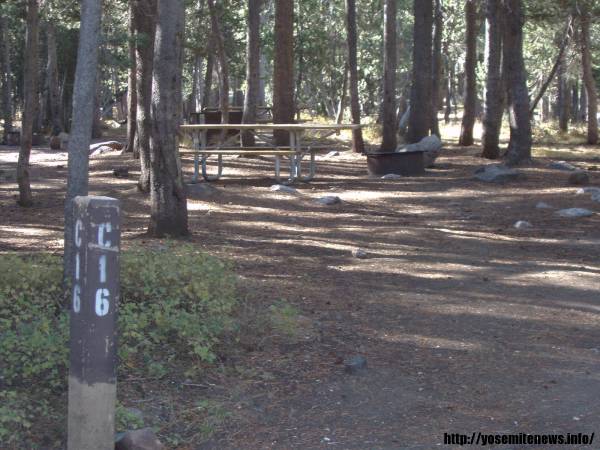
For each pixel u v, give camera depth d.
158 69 11.00
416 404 5.62
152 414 5.22
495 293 8.78
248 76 25.86
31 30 14.11
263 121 28.80
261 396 5.66
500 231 12.91
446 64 55.31
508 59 22.30
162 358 6.07
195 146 17.53
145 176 15.66
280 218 13.76
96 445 4.23
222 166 20.27
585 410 5.53
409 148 22.48
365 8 46.00
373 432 5.14
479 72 56.44
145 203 14.74
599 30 40.62
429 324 7.54
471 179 19.14
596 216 14.05
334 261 10.33
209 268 7.71
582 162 23.83
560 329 7.45
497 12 24.09
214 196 15.52
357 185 18.25
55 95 39.41
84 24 6.80
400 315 7.81
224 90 25.53
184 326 6.27
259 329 6.94
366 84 54.34
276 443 4.95
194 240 11.28
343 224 13.44
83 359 4.18
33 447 4.64
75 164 6.87
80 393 4.20
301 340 6.84
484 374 6.23
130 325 5.99
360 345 6.83
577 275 9.71
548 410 5.53
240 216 13.75
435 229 13.09
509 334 7.27
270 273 9.37
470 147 28.69
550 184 18.17
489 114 24.36
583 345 6.98
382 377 6.11
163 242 10.75
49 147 32.91
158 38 10.91
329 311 7.81
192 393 5.61
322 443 4.96
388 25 24.56
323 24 44.66
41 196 16.05
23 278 7.20
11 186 17.59
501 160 23.73
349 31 25.14
